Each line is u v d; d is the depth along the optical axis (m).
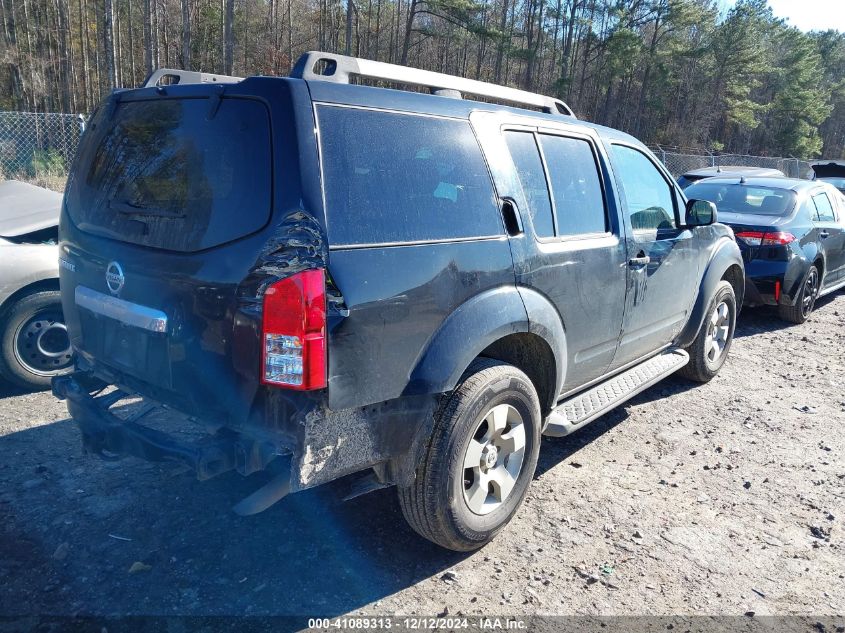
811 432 4.85
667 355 4.97
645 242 4.20
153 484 3.59
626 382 4.30
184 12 30.08
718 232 5.39
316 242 2.31
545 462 4.16
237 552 3.05
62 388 3.06
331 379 2.36
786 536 3.47
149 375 2.71
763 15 61.72
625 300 4.02
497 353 3.31
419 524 2.91
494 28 41.75
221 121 2.52
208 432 2.61
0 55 36.97
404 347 2.59
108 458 3.03
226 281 2.38
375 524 3.34
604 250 3.74
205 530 3.20
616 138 4.19
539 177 3.42
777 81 70.50
